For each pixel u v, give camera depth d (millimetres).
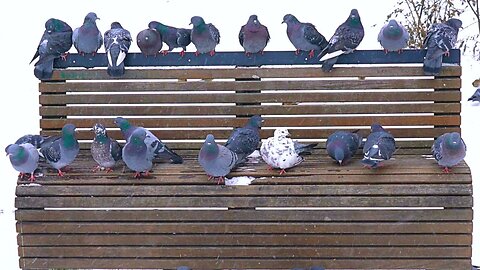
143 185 5207
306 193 5125
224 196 5164
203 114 5871
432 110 5746
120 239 5262
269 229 5195
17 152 5156
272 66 5812
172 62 5832
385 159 5176
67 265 5312
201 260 5266
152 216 5227
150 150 5305
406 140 5805
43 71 5836
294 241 5203
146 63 5840
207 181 5195
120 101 5875
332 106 5801
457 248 5125
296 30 5672
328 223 5164
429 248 5145
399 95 5750
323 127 5828
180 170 5375
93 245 5273
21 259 5309
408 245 5160
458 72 5691
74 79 5863
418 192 5078
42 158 5539
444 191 5066
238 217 5199
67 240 5273
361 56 5738
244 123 5863
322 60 5633
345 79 5773
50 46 5730
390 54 5719
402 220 5125
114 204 5211
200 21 5664
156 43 5723
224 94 5840
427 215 5105
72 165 5559
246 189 5148
